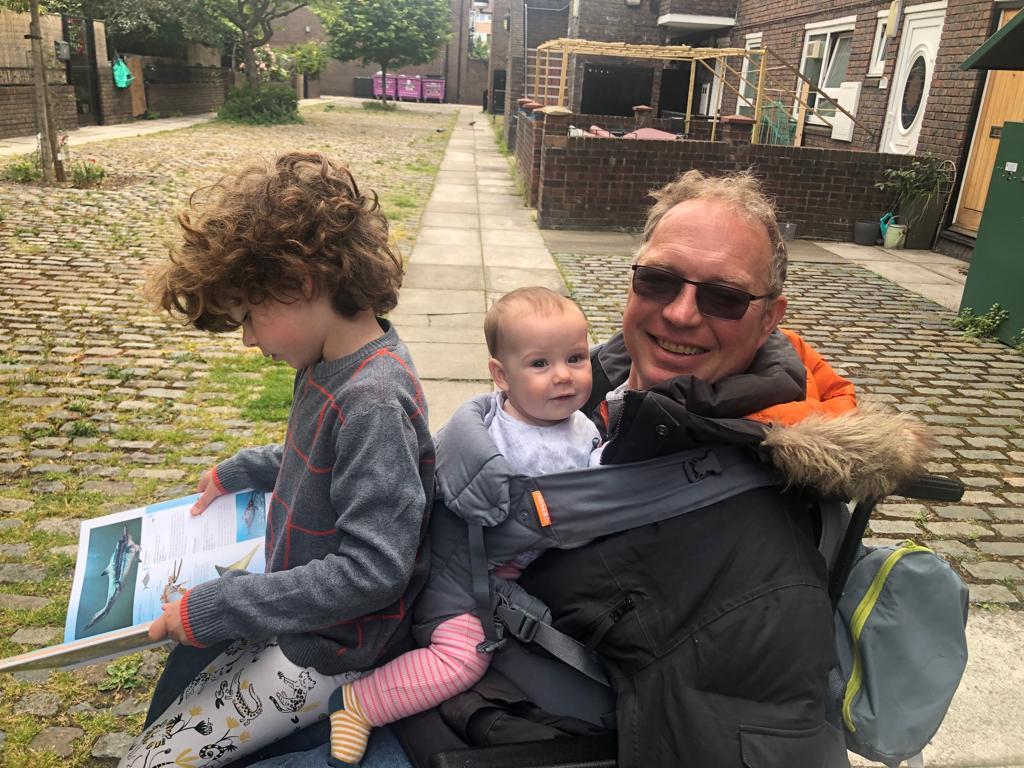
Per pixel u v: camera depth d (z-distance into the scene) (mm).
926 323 7598
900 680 1310
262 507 1718
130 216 10109
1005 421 5371
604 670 1348
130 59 23594
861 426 1285
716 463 1319
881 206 11742
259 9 26031
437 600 1451
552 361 1497
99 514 3744
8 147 15758
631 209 11594
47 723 2592
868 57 13188
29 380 5168
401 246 9594
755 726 1125
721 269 1475
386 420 1319
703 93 21359
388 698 1403
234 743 1461
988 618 3293
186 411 4875
